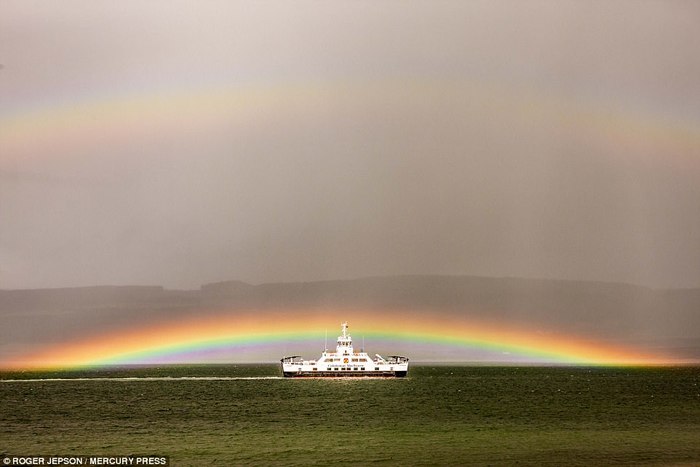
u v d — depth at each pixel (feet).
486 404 640.17
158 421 524.93
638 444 413.39
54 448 411.13
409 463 363.76
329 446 410.72
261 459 374.63
